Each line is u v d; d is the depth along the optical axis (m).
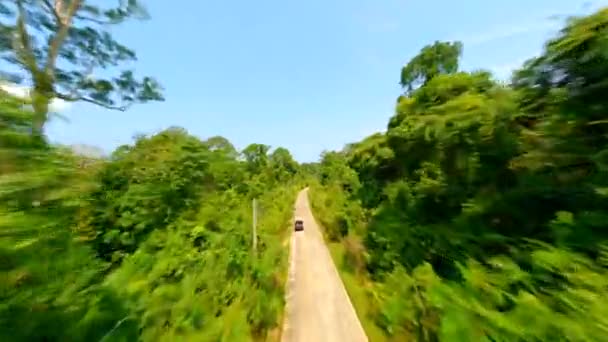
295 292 15.53
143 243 7.30
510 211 5.71
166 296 5.25
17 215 2.41
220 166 17.61
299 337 11.55
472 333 4.35
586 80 4.20
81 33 9.73
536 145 5.24
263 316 10.96
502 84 6.76
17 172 2.42
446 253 7.43
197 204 11.77
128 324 3.86
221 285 8.33
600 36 3.75
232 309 8.03
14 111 2.44
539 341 3.45
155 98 12.69
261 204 26.97
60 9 8.95
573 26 4.08
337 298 14.78
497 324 4.00
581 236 3.84
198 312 5.87
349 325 12.27
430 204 10.30
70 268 3.06
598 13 3.77
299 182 75.81
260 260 12.85
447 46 18.70
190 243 8.85
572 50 4.13
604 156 3.93
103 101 11.28
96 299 3.49
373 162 19.44
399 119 15.15
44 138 2.70
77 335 2.99
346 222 23.94
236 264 10.40
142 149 11.57
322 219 33.69
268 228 21.25
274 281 13.77
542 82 4.93
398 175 16.11
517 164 5.76
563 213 4.17
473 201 6.80
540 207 5.21
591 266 3.50
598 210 3.95
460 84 11.10
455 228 7.34
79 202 3.20
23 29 8.06
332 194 33.09
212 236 9.97
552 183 4.87
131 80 11.65
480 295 4.80
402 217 12.20
